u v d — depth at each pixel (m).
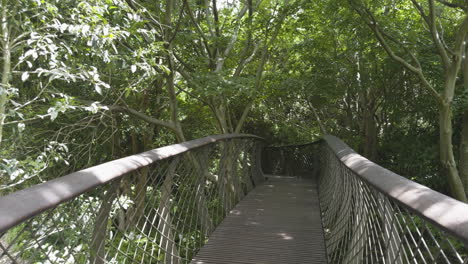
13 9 3.36
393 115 11.19
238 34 8.10
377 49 9.18
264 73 10.52
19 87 4.52
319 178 7.33
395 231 1.35
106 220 1.61
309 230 3.78
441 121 7.66
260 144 8.98
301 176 9.84
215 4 7.48
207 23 7.49
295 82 10.04
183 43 6.59
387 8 9.07
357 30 8.39
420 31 8.74
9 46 3.36
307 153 9.97
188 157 3.23
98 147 7.17
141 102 8.16
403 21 8.69
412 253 1.16
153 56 4.70
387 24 7.94
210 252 3.14
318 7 8.06
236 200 5.47
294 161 10.80
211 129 11.23
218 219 4.21
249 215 4.43
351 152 2.55
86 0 3.56
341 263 2.82
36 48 3.43
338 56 10.30
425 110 9.79
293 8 7.43
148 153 2.19
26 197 0.98
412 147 9.88
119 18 3.96
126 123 8.06
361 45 8.86
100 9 3.52
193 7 6.71
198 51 7.14
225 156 4.83
